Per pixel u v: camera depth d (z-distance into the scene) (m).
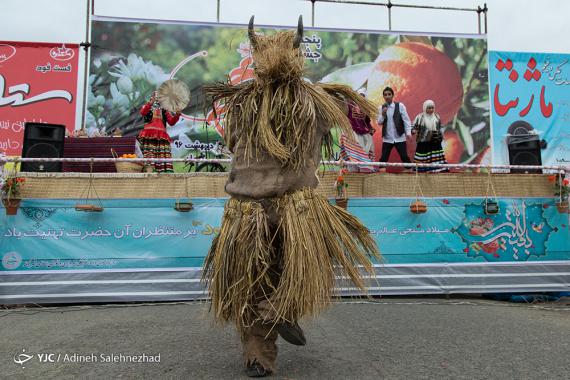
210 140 9.18
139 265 5.36
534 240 5.85
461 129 9.62
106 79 9.11
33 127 6.13
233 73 9.40
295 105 2.65
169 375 2.84
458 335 3.85
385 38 9.69
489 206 5.78
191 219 5.46
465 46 9.78
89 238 5.34
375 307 5.04
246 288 2.65
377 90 9.61
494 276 5.74
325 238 2.77
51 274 5.25
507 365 3.05
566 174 6.06
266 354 2.78
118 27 9.20
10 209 5.27
